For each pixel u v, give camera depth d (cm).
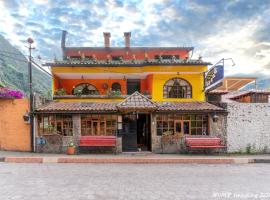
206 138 1870
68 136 1870
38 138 1847
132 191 860
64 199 758
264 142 1970
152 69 2109
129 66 2134
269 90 2378
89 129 1922
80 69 2119
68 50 2591
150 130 1972
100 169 1288
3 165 1374
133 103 1838
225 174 1207
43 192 830
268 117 1981
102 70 2123
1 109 1862
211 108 1922
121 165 1441
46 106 1922
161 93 2127
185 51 2677
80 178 1055
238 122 1961
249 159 1641
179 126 1955
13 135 1859
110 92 2125
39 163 1476
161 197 795
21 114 1859
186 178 1092
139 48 2634
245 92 2472
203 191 876
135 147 1952
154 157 1669
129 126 1961
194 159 1603
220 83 1841
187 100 2130
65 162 1530
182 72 2123
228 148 1939
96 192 840
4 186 902
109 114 1927
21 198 762
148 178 1078
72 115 1891
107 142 1833
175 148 1900
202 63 2088
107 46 2628
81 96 2095
